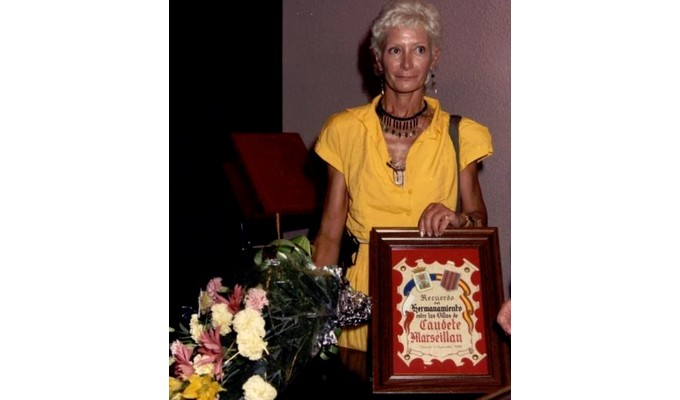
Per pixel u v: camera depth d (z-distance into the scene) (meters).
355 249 1.79
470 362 1.45
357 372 1.58
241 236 3.16
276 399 1.41
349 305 1.46
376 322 1.46
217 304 1.34
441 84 2.93
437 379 1.43
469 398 1.41
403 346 1.46
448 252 1.52
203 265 3.38
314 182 2.73
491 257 1.52
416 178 1.73
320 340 1.38
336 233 1.83
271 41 3.48
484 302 1.49
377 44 1.72
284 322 1.35
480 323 1.47
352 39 3.22
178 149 3.24
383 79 1.78
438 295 1.49
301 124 3.45
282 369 1.34
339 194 1.82
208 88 3.30
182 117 3.24
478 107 2.84
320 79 3.36
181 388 1.26
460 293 1.49
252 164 2.64
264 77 3.47
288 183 2.67
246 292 1.38
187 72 3.23
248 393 1.26
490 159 2.83
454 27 2.87
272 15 3.47
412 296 1.49
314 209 2.69
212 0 3.28
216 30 3.30
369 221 1.75
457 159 1.76
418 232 1.53
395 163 1.73
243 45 3.39
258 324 1.29
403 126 1.75
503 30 2.76
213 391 1.24
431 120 1.76
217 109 3.34
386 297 1.48
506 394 1.38
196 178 3.32
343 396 1.43
